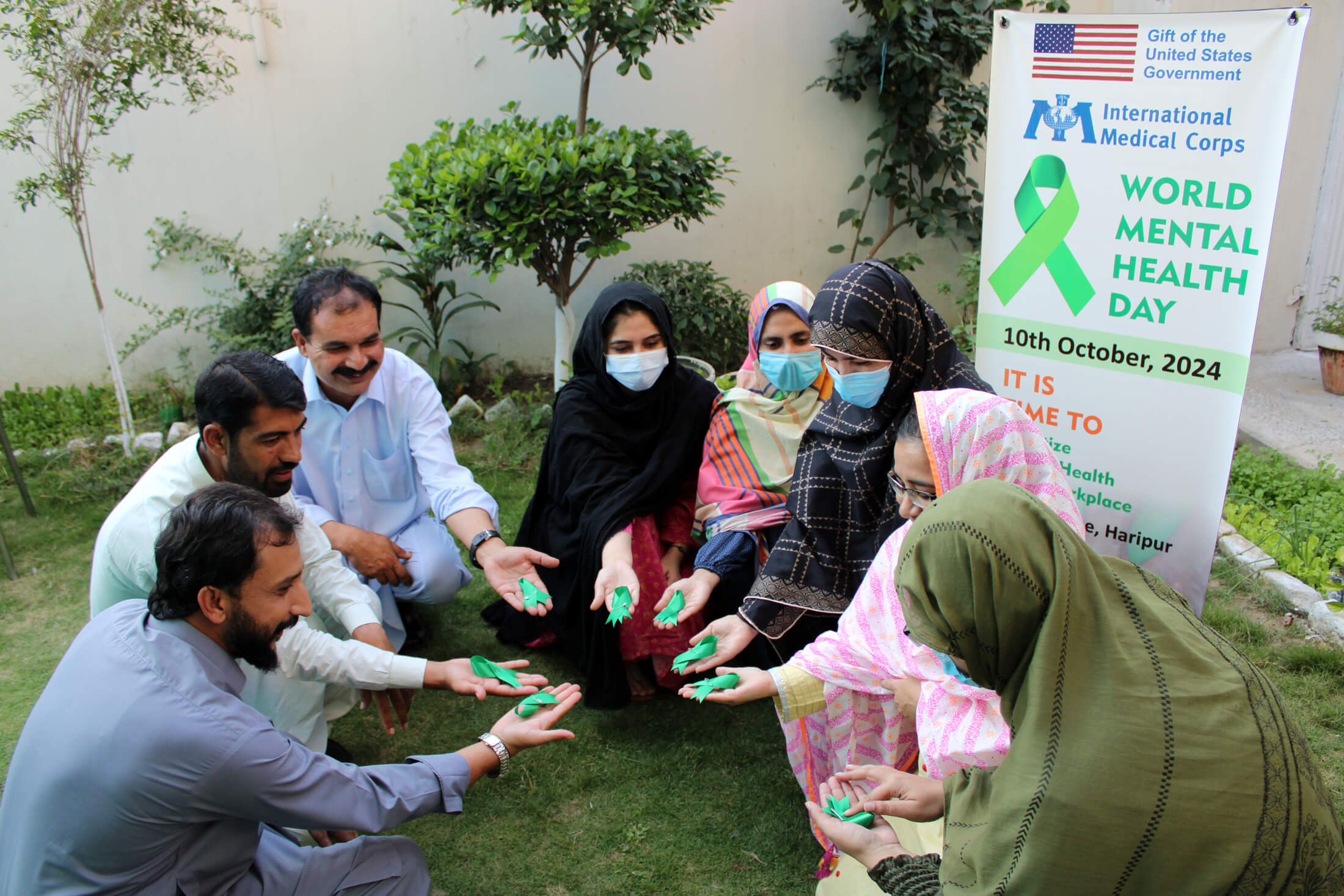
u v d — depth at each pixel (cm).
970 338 536
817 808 181
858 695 216
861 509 233
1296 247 591
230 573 162
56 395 532
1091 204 253
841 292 218
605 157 430
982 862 137
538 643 316
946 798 153
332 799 173
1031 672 128
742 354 580
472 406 525
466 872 227
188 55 432
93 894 161
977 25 568
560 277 471
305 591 177
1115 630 126
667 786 254
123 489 440
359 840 195
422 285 545
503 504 421
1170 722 121
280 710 232
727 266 605
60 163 431
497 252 441
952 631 132
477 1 469
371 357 265
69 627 337
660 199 447
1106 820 122
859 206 616
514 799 250
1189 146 236
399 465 304
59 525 414
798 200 605
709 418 299
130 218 530
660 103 566
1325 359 527
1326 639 301
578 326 583
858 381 221
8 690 300
